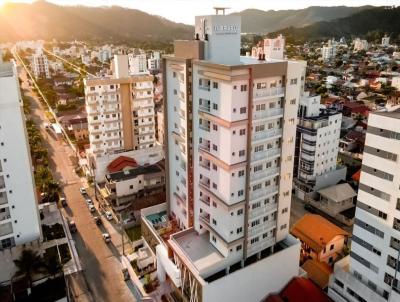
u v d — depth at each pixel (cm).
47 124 14662
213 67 4616
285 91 4862
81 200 8688
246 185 4944
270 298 5262
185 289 5316
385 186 4531
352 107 14000
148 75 9944
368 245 4903
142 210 6912
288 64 4791
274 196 5378
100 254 6725
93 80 9100
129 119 9769
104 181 9006
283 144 5138
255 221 5278
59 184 9506
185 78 5231
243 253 5294
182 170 6044
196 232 5834
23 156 5778
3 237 5950
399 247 4503
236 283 5016
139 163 9531
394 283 4647
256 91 4666
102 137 9525
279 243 5822
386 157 4459
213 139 4969
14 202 5891
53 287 5647
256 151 4928
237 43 5141
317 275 5962
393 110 4756
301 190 8681
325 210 8012
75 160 11100
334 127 8469
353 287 5131
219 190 5059
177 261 5434
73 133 13125
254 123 4762
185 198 6094
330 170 8781
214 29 4891
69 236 7144
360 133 11481
